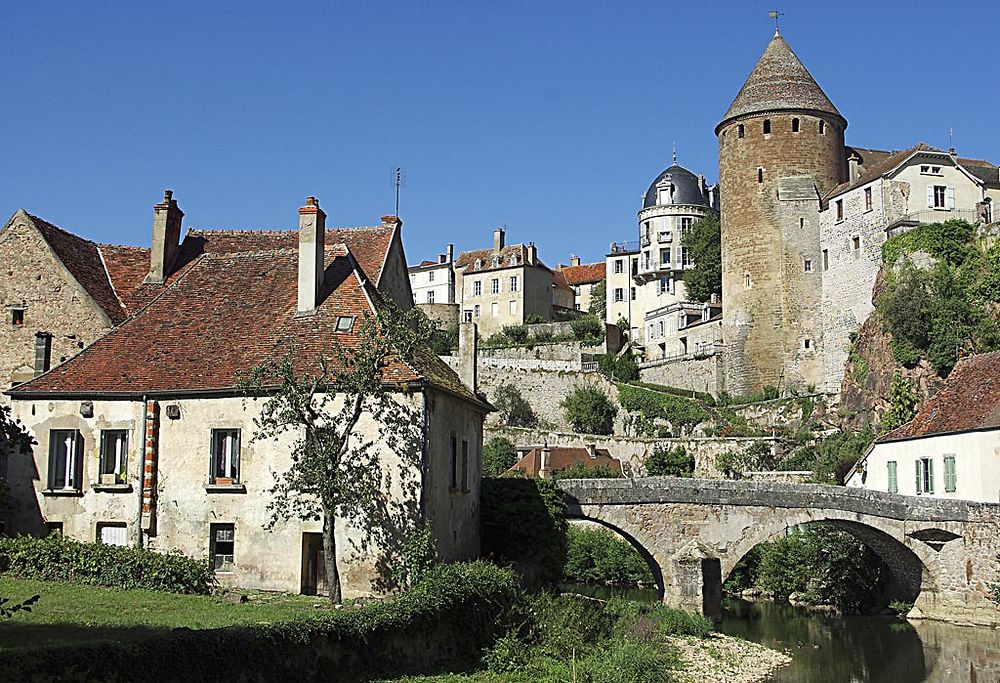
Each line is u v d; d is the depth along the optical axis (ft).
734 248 231.50
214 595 74.90
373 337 80.28
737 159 231.71
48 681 39.88
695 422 217.56
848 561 131.23
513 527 101.35
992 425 116.88
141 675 46.93
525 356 265.75
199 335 90.58
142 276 107.04
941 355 178.70
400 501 79.05
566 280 349.00
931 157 205.98
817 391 218.59
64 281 100.68
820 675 90.99
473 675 67.67
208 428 83.71
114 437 86.07
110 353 90.22
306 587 80.28
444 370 94.12
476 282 320.50
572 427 225.76
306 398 77.15
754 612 128.77
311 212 91.56
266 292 94.32
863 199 209.77
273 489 81.00
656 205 302.04
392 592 77.97
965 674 91.25
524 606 79.61
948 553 117.08
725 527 112.88
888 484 139.95
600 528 163.73
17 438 55.72
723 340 234.17
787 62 233.14
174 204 106.83
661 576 112.78
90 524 84.64
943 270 187.52
